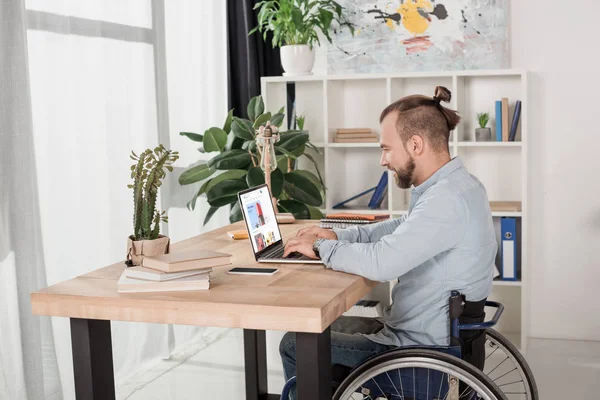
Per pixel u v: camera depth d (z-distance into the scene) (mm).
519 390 3443
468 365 1960
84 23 3223
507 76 4164
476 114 4238
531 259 4273
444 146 2244
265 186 2590
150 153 2232
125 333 3553
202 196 4371
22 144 2736
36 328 2820
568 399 3322
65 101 3105
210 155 4379
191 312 1857
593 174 4145
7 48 2691
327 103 4105
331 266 2162
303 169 4355
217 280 2074
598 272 4199
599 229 4172
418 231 2076
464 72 3939
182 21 4059
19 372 2785
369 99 4406
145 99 3691
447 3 4102
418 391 2121
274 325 1792
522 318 3977
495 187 4277
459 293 2129
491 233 2217
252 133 3729
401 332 2236
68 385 3117
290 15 4086
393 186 4133
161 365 3820
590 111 4109
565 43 4098
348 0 4219
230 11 4379
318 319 1754
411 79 4301
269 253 2400
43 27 2975
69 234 3131
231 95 4375
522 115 3883
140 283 1958
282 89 4293
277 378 3666
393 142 2264
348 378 2029
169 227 4027
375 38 4199
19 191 2730
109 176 3385
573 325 4258
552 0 4086
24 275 2756
